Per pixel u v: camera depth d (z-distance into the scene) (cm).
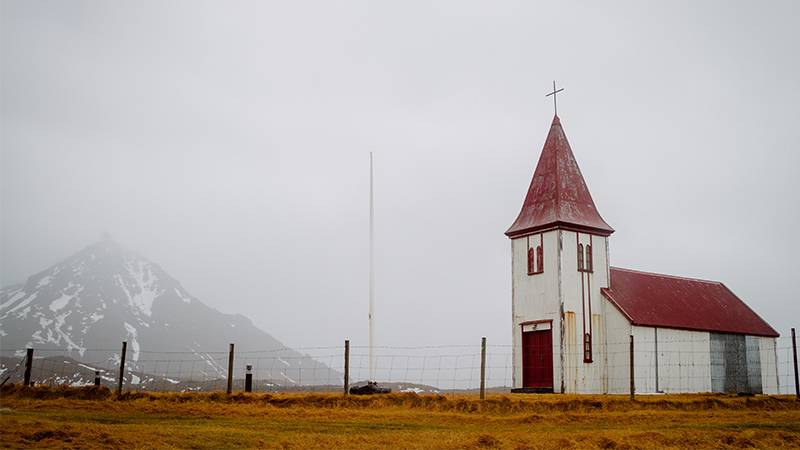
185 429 2361
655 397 4097
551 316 5197
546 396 3953
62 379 9981
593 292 5366
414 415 3127
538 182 5650
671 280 6234
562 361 5056
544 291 5288
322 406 3412
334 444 2119
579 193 5559
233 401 3538
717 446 2261
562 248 5244
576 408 3528
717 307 6128
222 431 2345
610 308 5350
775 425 2912
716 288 6556
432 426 2747
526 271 5469
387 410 3306
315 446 2084
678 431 2562
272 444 2092
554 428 2777
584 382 5144
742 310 6331
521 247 5550
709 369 5653
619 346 5253
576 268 5297
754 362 6012
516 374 5388
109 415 2909
